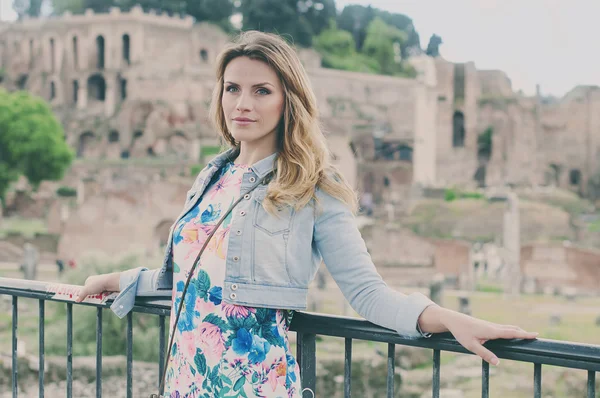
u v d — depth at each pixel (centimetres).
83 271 2614
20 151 8031
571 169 11325
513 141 11056
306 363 294
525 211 7344
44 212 8338
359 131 9906
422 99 10319
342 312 3750
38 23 10819
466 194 8631
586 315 4278
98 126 9988
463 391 2128
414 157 10150
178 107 9581
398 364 2331
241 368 265
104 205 5816
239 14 12469
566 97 11350
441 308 253
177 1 12344
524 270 5925
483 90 11294
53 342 2125
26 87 10831
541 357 245
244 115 279
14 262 6062
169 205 6006
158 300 320
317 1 13238
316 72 9956
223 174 293
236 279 266
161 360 323
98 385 345
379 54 13450
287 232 267
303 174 268
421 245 5625
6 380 1856
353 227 271
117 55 10294
